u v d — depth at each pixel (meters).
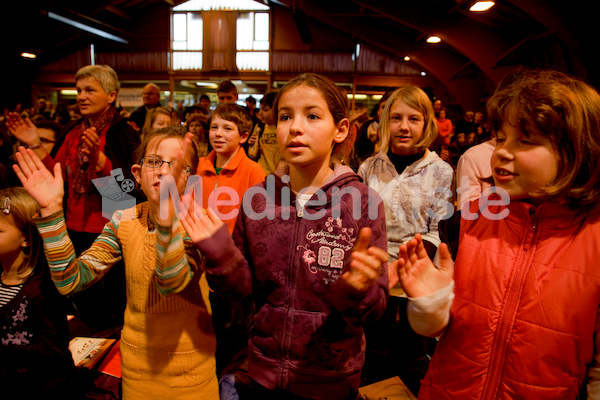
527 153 0.75
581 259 0.75
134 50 16.91
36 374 1.33
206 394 1.19
